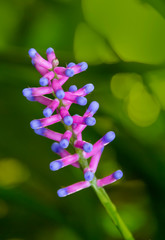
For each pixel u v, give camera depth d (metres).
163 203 0.72
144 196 0.97
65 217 0.68
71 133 0.45
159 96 1.06
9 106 0.94
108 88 0.94
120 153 0.73
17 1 1.12
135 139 0.75
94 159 0.46
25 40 1.12
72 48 1.14
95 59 1.12
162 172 0.71
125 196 0.97
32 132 0.94
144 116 1.13
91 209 0.77
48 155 0.92
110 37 1.14
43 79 0.43
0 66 0.72
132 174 0.78
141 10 1.13
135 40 1.14
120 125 0.75
